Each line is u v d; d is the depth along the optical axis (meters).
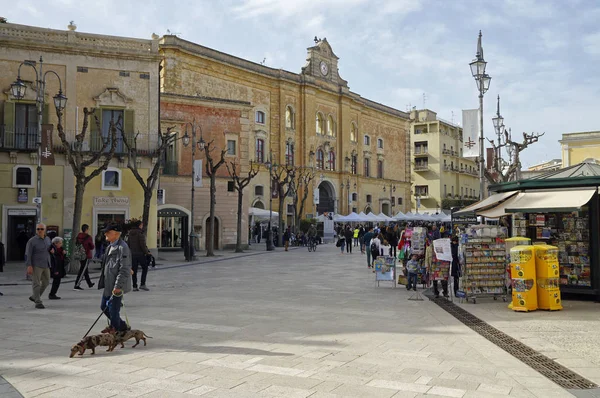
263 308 12.09
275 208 57.88
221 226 38.97
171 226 37.59
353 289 16.02
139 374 6.52
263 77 57.03
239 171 40.00
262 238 56.28
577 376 6.52
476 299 13.65
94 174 22.36
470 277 13.20
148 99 29.05
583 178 12.88
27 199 26.64
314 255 34.62
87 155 27.36
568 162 57.31
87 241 16.55
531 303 11.58
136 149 27.86
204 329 9.52
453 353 7.69
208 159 32.81
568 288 13.10
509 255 13.09
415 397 5.66
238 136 40.12
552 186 13.33
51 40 27.28
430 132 91.88
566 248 13.33
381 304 12.80
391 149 79.25
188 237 29.00
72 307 12.44
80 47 27.62
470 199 96.44
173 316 10.97
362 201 71.50
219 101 39.44
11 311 11.80
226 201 39.25
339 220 53.59
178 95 37.97
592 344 8.33
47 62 27.20
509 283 13.26
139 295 14.56
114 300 8.08
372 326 9.83
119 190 28.30
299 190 60.59
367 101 73.56
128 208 28.42
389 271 16.52
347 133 68.31
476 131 22.45
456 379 6.35
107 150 28.06
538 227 13.70
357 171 70.75
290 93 60.34
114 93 28.30
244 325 9.92
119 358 7.35
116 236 8.39
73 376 6.45
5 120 26.39
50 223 26.91
